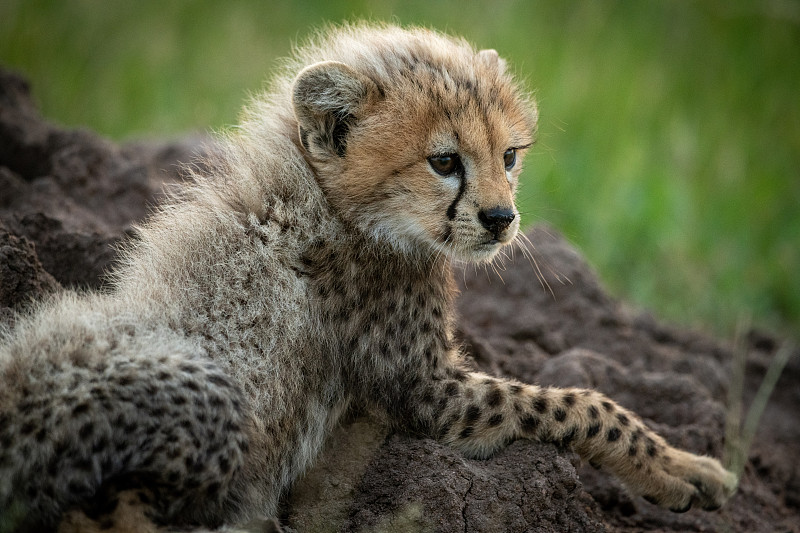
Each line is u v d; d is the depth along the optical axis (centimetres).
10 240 983
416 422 940
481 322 1344
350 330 938
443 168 932
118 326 825
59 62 2142
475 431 930
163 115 2075
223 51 2208
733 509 1127
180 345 830
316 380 937
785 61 2231
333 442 950
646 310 1625
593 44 2205
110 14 2238
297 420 923
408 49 979
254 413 866
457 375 959
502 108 963
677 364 1349
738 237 1883
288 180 949
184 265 910
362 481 915
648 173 1884
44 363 773
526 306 1377
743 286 1786
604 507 1079
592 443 945
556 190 1805
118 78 2141
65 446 747
